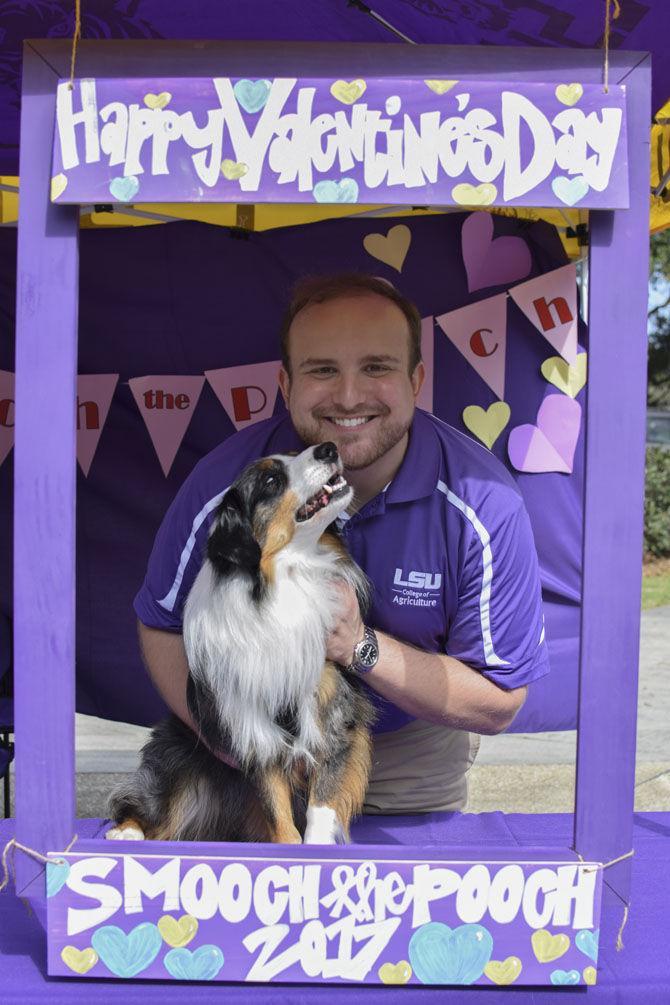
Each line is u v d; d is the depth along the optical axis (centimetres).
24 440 190
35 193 190
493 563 246
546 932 188
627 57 189
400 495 248
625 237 191
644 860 244
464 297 388
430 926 188
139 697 413
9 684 393
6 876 215
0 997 183
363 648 234
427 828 262
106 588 409
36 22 260
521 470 390
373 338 241
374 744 297
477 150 187
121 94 187
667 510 1259
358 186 187
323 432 248
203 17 258
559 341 387
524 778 531
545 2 232
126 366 399
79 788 502
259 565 229
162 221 390
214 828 248
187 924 188
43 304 190
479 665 251
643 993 188
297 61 187
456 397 388
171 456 401
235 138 187
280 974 188
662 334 1266
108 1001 183
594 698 193
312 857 187
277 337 395
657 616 961
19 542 191
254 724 227
